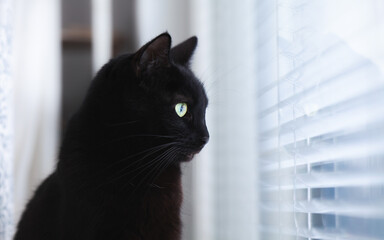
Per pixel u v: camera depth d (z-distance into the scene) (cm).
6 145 79
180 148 63
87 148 61
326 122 57
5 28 79
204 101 65
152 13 116
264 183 74
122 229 60
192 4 114
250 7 82
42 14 107
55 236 62
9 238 79
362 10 52
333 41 56
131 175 61
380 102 49
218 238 94
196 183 103
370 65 51
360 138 52
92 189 60
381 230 51
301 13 61
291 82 62
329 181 56
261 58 76
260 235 78
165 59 62
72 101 122
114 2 122
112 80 62
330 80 57
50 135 107
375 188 51
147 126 62
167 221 63
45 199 65
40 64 107
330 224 59
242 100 85
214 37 97
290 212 65
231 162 89
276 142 69
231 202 88
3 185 79
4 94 79
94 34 117
